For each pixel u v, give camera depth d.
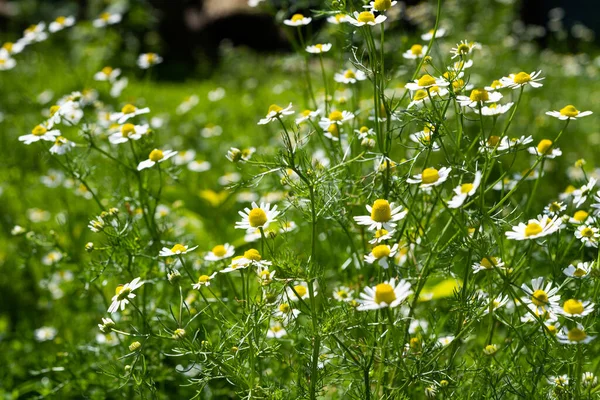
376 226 0.78
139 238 0.88
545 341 0.79
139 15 2.14
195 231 1.09
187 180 1.27
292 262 0.79
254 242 1.04
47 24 2.52
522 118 1.35
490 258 0.77
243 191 1.16
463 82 0.81
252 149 0.92
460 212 0.80
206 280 0.80
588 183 0.85
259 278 0.80
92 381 0.91
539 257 0.89
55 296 1.06
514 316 0.83
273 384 0.80
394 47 1.04
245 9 2.84
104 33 1.89
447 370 0.78
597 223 0.81
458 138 0.81
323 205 0.81
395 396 0.78
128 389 0.89
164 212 0.97
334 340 0.81
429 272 0.81
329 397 0.86
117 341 0.92
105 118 1.05
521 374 0.79
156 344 0.89
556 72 1.92
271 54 2.79
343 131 0.91
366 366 0.78
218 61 2.77
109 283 1.03
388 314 0.75
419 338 0.82
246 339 0.80
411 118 0.82
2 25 2.59
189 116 1.72
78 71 1.65
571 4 3.06
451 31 1.66
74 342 0.99
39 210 1.22
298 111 1.19
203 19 2.87
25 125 1.32
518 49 2.12
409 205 0.84
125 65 1.82
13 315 1.08
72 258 0.96
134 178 0.93
